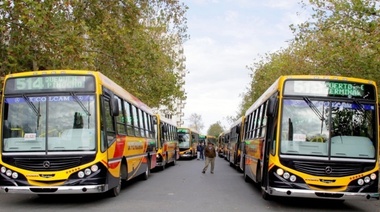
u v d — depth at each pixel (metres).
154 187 16.11
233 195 14.02
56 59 17.59
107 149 11.63
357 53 17.55
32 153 10.94
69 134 11.13
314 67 22.06
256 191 15.36
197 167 30.44
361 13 16.69
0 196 13.27
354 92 11.38
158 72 34.00
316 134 11.08
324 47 19.36
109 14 20.94
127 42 22.44
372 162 10.91
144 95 34.78
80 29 18.80
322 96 11.34
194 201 12.34
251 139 17.30
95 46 20.84
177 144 38.03
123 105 14.54
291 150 10.99
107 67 22.84
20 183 10.84
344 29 17.91
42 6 16.45
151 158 21.06
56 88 11.44
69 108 11.33
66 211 10.43
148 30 31.45
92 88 11.48
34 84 11.49
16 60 17.48
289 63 27.23
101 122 11.45
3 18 16.73
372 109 11.32
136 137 16.80
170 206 11.29
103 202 11.98
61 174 10.83
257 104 16.89
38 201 12.18
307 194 10.71
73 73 11.54
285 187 10.82
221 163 38.97
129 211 10.45
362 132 11.13
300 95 11.36
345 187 10.73
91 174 10.93
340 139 11.04
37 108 11.32
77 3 19.62
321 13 19.73
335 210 11.48
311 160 10.84
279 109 11.30
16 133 11.18
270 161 11.29
